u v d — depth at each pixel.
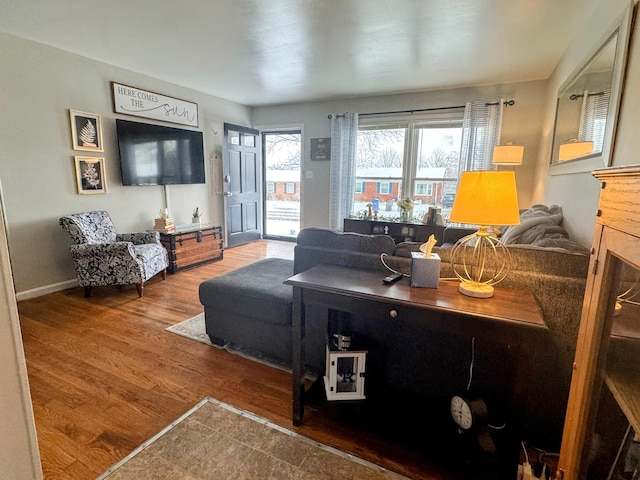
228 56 3.43
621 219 0.80
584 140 2.27
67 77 3.36
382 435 1.55
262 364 2.22
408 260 1.73
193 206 5.01
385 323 1.80
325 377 1.83
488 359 1.61
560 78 3.30
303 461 1.47
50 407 1.77
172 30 2.82
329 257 1.90
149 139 4.15
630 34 1.64
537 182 4.14
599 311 0.91
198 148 4.85
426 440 1.48
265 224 6.45
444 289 1.47
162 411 1.76
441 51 3.24
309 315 2.02
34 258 3.27
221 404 1.82
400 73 3.94
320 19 2.60
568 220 2.56
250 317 2.24
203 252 4.52
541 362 1.48
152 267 3.51
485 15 2.51
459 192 1.45
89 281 3.25
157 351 2.35
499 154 3.82
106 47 3.21
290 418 1.73
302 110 5.57
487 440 1.42
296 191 6.21
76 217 3.34
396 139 5.05
